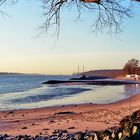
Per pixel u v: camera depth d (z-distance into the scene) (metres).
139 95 50.75
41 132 15.94
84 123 18.56
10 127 19.66
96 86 111.44
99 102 45.38
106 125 17.12
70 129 16.30
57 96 62.50
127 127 6.94
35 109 35.06
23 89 98.06
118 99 50.31
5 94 73.69
